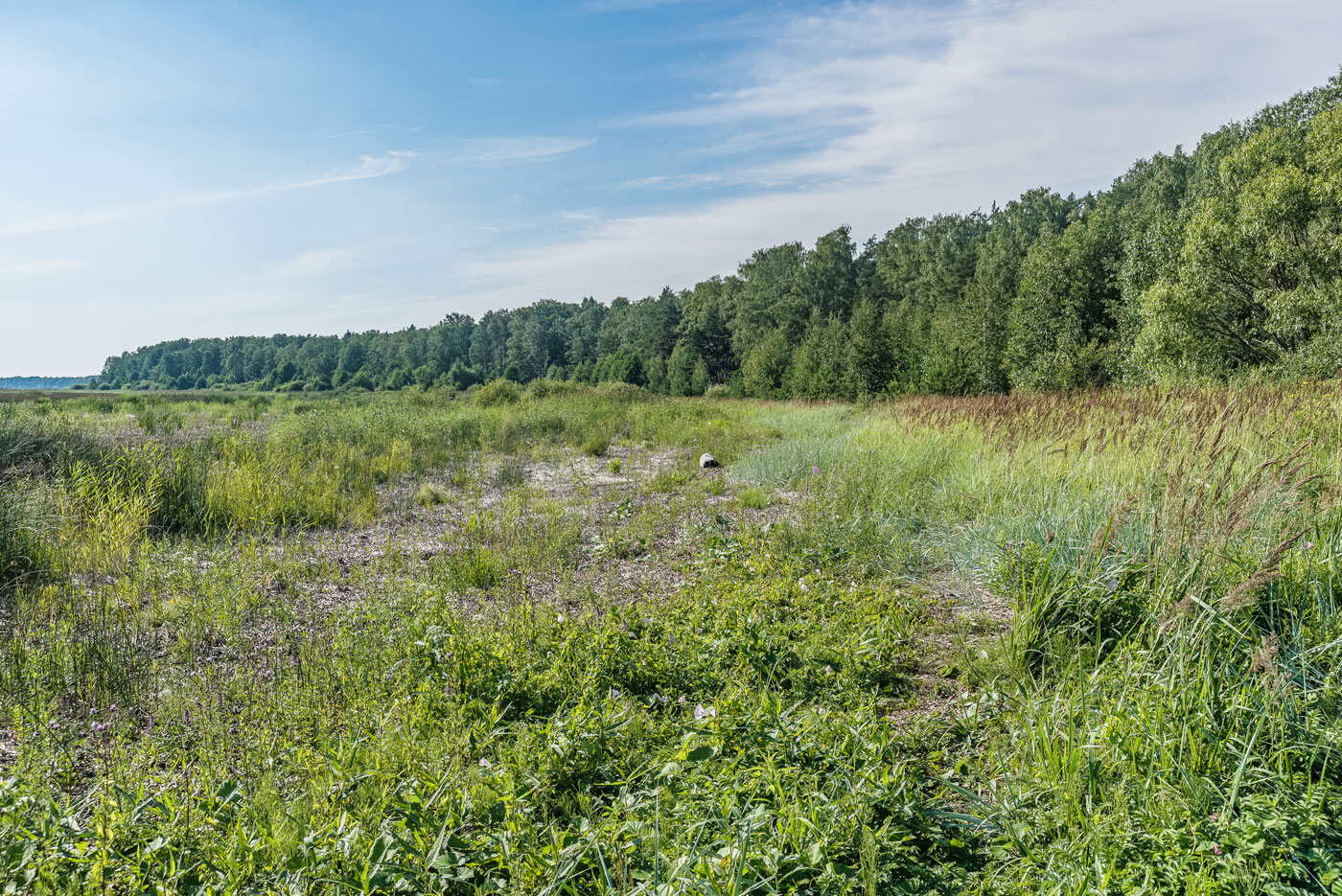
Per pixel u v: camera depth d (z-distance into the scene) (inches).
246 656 181.0
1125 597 171.0
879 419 677.9
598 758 127.4
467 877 96.6
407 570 261.7
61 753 129.2
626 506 356.2
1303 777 106.7
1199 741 114.0
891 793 111.5
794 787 114.1
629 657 166.9
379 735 133.5
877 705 152.5
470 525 293.4
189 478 351.9
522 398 1165.1
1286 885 87.0
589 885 98.4
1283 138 837.8
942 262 2461.9
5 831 99.1
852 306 2618.1
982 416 489.7
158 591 225.8
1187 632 141.6
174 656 175.5
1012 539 222.4
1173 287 772.6
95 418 742.5
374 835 105.0
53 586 221.9
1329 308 620.4
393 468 483.5
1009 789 115.3
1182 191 1627.7
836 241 2783.0
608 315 4744.1
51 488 309.7
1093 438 302.4
